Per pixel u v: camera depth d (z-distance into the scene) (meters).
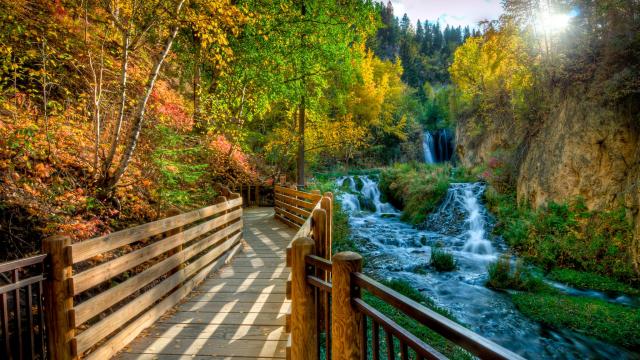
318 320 2.24
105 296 2.61
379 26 12.89
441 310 5.63
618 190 7.66
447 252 9.03
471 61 20.31
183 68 10.16
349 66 13.68
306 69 11.97
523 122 12.11
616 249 7.08
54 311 2.22
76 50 5.71
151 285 4.12
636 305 5.78
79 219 4.18
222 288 4.25
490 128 16.64
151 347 2.85
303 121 14.21
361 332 1.71
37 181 4.10
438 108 31.20
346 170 24.03
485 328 5.20
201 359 2.67
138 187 5.62
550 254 7.80
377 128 28.69
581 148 8.66
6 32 4.60
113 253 4.20
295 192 8.30
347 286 1.69
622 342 4.75
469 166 18.36
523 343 4.82
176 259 3.77
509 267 7.12
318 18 11.12
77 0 5.52
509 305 5.95
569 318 5.37
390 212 15.35
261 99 11.09
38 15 5.16
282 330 3.16
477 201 12.11
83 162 5.05
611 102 8.07
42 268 2.23
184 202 6.53
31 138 4.07
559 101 10.12
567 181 8.96
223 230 5.35
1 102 4.16
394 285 6.54
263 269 5.05
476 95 18.66
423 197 13.72
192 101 9.48
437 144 30.77
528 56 11.66
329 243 4.93
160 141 5.74
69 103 5.34
